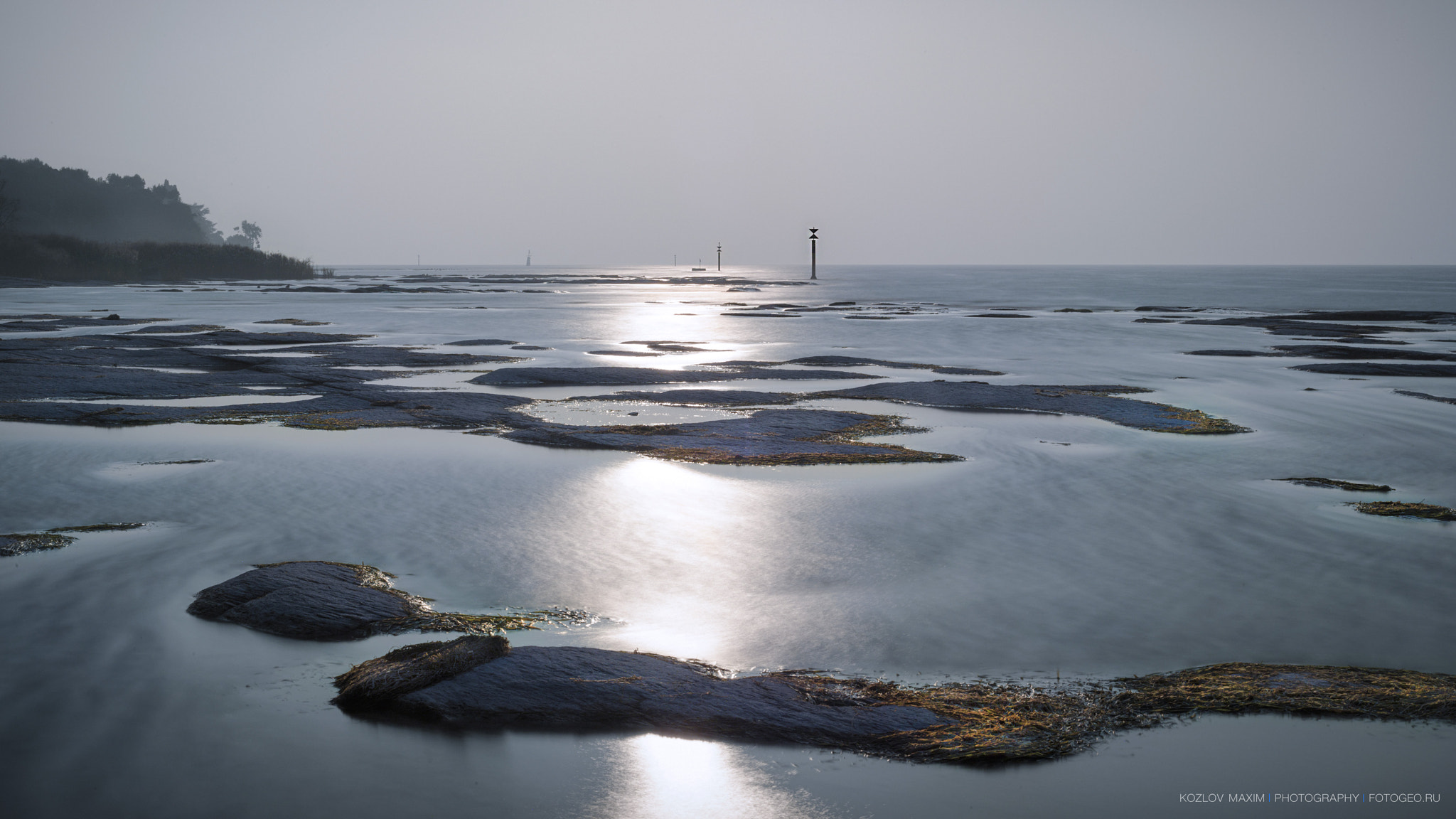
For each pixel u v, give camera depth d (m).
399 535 10.68
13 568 9.38
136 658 7.28
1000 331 46.72
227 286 107.44
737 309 68.50
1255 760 5.86
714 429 17.73
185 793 5.45
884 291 107.19
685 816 5.28
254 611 8.14
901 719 6.32
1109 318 56.41
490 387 24.02
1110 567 9.80
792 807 5.36
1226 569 9.74
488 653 7.06
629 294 96.44
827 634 7.90
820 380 26.05
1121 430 18.05
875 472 14.20
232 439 16.50
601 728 6.19
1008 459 15.23
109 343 34.69
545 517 11.51
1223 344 38.97
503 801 5.41
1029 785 5.57
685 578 9.30
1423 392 23.97
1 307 62.47
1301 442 16.94
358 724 6.27
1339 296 93.56
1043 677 7.07
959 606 8.59
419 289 104.81
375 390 22.88
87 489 12.75
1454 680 6.99
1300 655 7.56
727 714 6.34
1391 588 9.16
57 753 5.87
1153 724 6.34
